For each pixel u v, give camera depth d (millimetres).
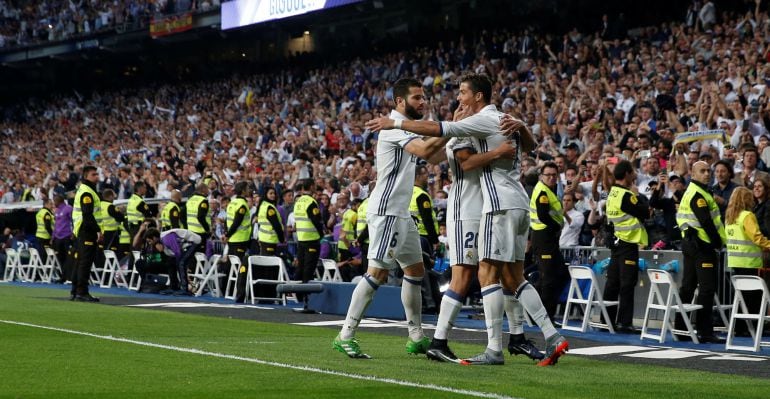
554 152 16734
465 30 28797
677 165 13203
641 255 11867
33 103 42344
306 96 28922
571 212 13336
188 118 32750
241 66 36656
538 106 19578
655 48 20250
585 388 5906
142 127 34656
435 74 25578
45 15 39719
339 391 5531
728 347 9430
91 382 5863
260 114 29438
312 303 13094
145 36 34906
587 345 9445
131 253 19203
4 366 6605
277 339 8977
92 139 35531
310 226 14789
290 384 5805
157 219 20797
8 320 10586
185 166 24547
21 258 23250
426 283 13062
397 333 10188
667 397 5633
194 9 32531
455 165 7191
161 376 6141
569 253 12867
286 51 36531
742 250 10023
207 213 17797
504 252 6961
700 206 10070
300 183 16859
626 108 18234
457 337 9766
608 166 11445
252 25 30906
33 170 33094
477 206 7129
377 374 6336
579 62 21844
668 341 10312
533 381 6172
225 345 8219
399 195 7566
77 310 12461
